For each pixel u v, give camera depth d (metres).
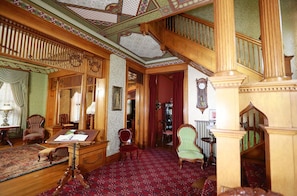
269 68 1.56
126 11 2.64
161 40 3.77
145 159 4.34
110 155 4.05
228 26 1.61
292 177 1.28
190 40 3.46
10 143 5.21
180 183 2.87
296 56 3.53
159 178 3.08
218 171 1.46
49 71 6.80
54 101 6.95
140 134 5.65
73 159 2.77
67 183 2.78
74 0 2.39
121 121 4.50
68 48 3.20
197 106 4.81
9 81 6.04
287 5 3.73
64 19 2.79
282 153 1.32
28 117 6.07
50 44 2.86
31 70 6.53
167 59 5.29
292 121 1.33
